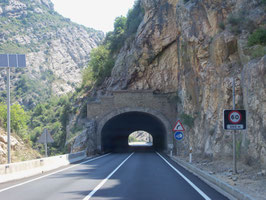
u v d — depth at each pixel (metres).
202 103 26.97
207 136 23.31
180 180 12.42
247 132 15.26
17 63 17.66
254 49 17.69
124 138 69.31
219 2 24.42
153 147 66.44
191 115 31.52
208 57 25.75
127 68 46.41
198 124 28.39
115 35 58.47
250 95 15.18
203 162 20.31
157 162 23.22
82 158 30.72
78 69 192.00
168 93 43.06
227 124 12.62
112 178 13.41
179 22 35.66
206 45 25.53
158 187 10.53
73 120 51.84
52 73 171.38
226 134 19.23
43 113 77.88
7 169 13.59
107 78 52.31
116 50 56.09
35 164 16.83
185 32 30.39
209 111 23.69
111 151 52.06
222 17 23.91
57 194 9.38
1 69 143.12
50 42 196.88
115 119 46.91
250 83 15.38
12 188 10.94
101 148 42.44
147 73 44.59
